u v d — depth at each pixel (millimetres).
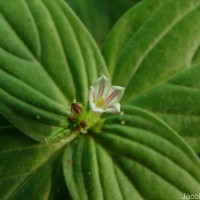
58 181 242
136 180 234
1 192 240
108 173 234
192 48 252
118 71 252
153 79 251
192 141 244
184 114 246
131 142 235
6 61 238
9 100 234
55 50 243
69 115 234
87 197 231
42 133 236
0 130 243
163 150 234
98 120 238
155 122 235
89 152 236
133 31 257
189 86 247
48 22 243
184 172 233
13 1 244
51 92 239
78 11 324
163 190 233
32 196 240
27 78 238
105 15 327
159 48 252
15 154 242
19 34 242
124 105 243
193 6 255
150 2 257
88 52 244
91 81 243
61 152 244
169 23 254
